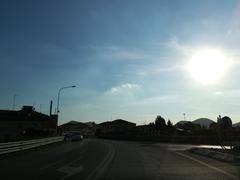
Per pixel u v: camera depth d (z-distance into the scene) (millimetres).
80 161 25000
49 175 17250
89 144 54625
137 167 21219
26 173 17969
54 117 97812
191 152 36375
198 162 24688
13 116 100250
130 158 27984
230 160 25297
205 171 19109
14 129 97688
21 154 31359
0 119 97875
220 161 25562
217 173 18219
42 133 87438
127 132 107938
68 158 27578
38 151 36188
